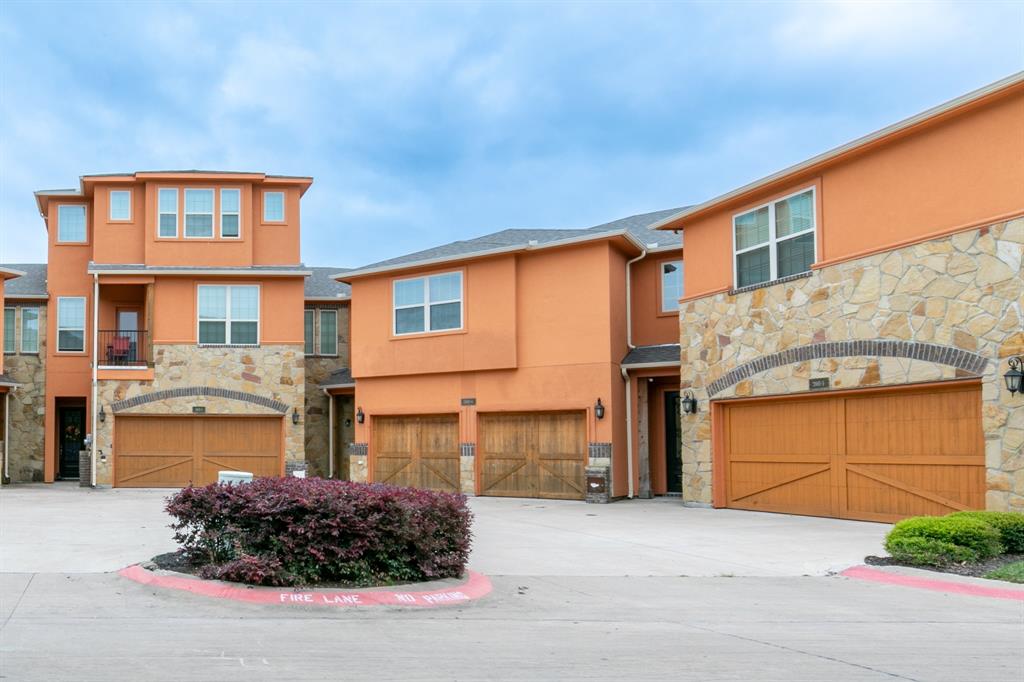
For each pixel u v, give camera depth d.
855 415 14.42
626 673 5.71
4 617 7.14
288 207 25.97
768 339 15.93
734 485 16.94
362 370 23.30
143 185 25.31
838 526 13.79
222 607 7.61
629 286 20.81
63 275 26.14
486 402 21.09
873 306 13.87
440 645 6.46
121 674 5.48
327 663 5.86
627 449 19.94
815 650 6.41
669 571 10.02
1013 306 11.73
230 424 24.28
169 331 24.20
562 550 11.56
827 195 14.92
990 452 11.92
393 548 8.54
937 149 13.02
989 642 6.68
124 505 17.59
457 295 21.77
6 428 25.00
